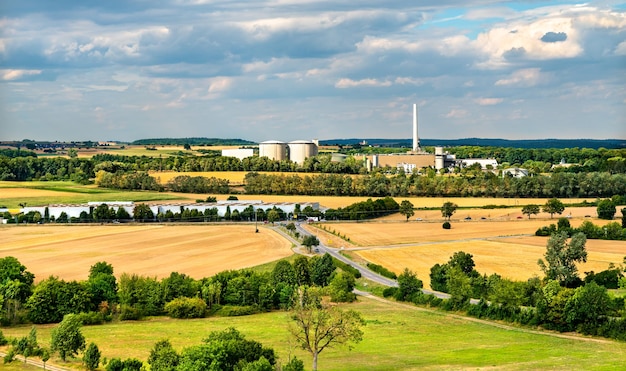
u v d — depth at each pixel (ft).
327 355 431.02
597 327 496.23
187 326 516.73
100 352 401.49
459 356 425.28
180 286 578.66
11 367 393.29
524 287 558.97
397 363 407.03
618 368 390.63
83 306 543.39
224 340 353.92
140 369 361.51
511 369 388.37
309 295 438.40
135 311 550.36
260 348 358.84
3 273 583.58
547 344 464.24
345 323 400.47
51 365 398.83
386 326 517.55
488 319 548.72
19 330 504.43
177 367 339.16
